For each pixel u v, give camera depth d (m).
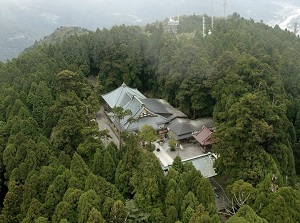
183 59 80.50
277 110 61.06
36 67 92.38
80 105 70.12
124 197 51.47
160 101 86.31
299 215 42.94
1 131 64.88
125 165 52.06
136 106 79.25
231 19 122.19
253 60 71.75
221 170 58.09
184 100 81.62
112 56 98.31
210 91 77.31
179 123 75.88
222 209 54.59
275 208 42.53
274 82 70.12
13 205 48.41
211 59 83.50
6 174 57.19
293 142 69.75
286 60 86.88
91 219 39.34
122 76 97.44
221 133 58.03
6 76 90.31
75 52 102.38
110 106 85.88
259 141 54.22
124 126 75.56
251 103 56.94
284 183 56.53
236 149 56.56
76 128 60.50
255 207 44.75
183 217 42.81
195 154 70.75
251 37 97.81
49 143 61.16
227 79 70.69
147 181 46.81
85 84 87.88
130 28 112.00
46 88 79.38
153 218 44.88
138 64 96.69
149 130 69.25
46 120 70.38
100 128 82.94
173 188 46.56
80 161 51.06
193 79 79.00
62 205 42.81
